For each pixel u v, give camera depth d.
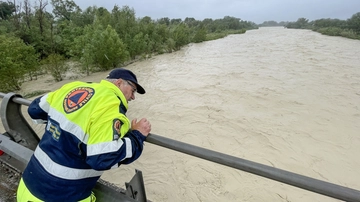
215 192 4.59
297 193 4.50
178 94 9.84
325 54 16.80
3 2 31.17
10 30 22.30
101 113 0.95
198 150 1.04
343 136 6.18
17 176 1.78
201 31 29.98
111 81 1.22
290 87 9.92
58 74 13.23
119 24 21.55
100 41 14.30
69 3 33.41
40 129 6.91
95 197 1.23
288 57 16.28
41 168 1.04
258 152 5.68
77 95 1.03
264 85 10.34
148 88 10.87
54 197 1.03
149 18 29.56
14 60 11.91
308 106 8.01
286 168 5.11
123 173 5.14
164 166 5.38
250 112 7.78
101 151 0.90
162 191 4.65
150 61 18.11
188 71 13.84
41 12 23.36
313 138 6.15
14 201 1.58
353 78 10.74
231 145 6.01
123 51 15.45
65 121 0.97
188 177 5.00
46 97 1.19
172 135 6.60
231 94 9.46
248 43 26.16
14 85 11.56
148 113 8.11
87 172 1.05
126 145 0.98
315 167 5.12
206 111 8.02
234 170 5.15
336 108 7.77
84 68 14.14
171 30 28.20
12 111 1.89
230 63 15.32
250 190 4.59
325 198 4.36
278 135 6.34
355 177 4.81
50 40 21.81
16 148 1.53
